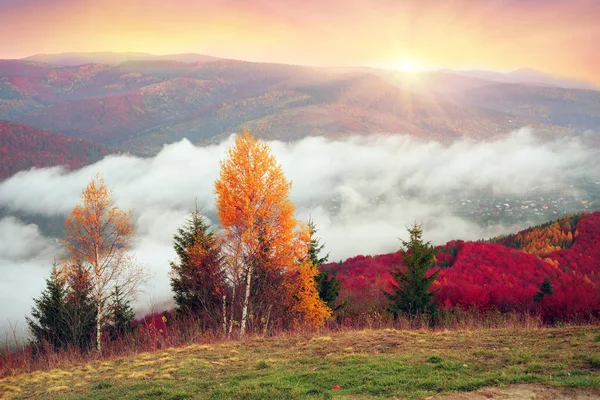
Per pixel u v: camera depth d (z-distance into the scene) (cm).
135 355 1772
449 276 5534
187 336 2119
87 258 2708
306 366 1257
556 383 877
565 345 1219
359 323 2364
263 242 2391
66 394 1259
